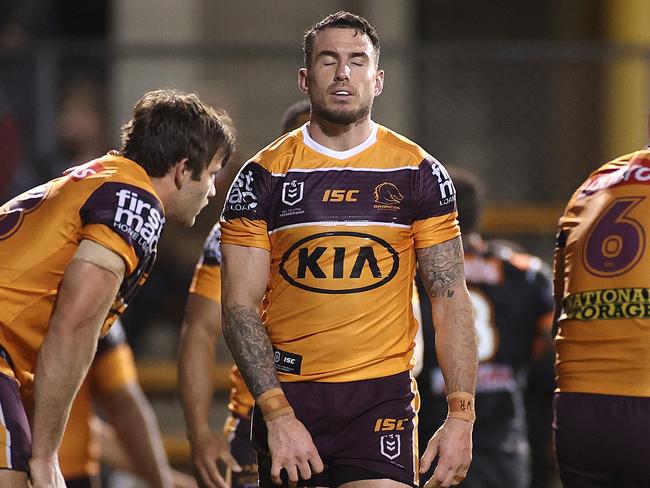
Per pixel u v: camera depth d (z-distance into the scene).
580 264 13.50
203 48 25.89
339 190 12.33
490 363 17.38
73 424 15.88
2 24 29.77
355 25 12.45
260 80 27.33
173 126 13.02
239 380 15.12
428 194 12.46
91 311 12.16
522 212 27.42
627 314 13.02
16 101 25.89
